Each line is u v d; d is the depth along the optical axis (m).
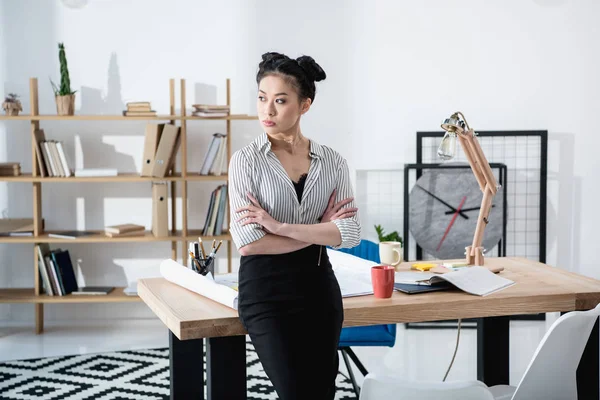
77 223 5.48
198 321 2.39
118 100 5.41
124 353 4.79
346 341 3.39
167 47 5.41
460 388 2.07
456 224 5.40
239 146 5.52
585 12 5.54
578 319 2.36
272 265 2.35
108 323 5.52
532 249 5.63
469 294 2.77
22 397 3.98
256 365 4.57
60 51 5.07
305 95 2.38
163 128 5.07
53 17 5.32
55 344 5.00
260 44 5.44
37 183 5.14
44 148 5.06
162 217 5.12
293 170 2.44
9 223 5.27
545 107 5.57
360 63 5.49
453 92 5.54
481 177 3.33
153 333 5.25
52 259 5.18
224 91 5.46
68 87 5.09
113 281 5.55
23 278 5.49
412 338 5.20
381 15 5.47
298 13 5.44
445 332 5.35
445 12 5.50
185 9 5.39
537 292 2.80
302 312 2.32
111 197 5.49
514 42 5.53
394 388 2.11
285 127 2.37
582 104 5.59
